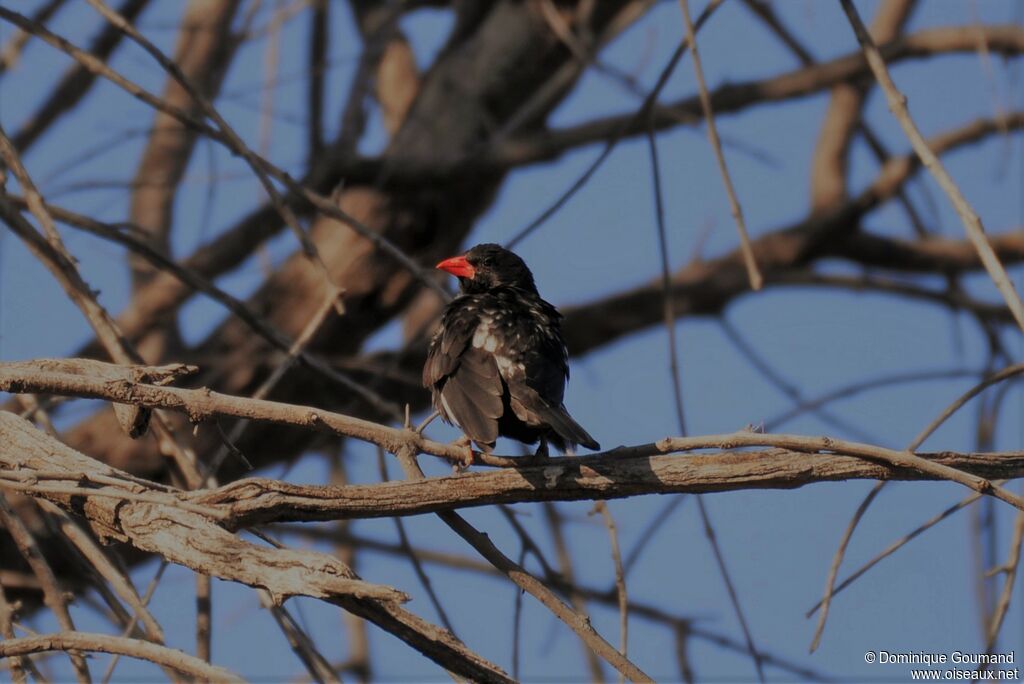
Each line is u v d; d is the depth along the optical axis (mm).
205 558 7012
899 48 16812
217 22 16234
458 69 15688
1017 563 8305
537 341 9914
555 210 11070
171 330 15453
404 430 8414
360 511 7766
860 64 16672
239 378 15008
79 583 13266
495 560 7871
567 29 14422
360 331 15258
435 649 6832
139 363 9914
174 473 10156
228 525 7504
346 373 15430
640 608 12680
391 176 15070
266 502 7527
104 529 7598
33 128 15680
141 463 14359
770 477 8070
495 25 15789
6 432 8445
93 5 10328
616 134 10789
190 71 16219
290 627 8688
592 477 8109
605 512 8914
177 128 13141
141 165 16516
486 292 11062
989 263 7797
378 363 15195
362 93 15414
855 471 8078
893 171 18953
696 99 16141
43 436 8375
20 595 13414
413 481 7895
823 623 8258
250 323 11484
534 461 8328
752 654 9562
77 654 7844
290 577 6758
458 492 7938
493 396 9328
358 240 15047
